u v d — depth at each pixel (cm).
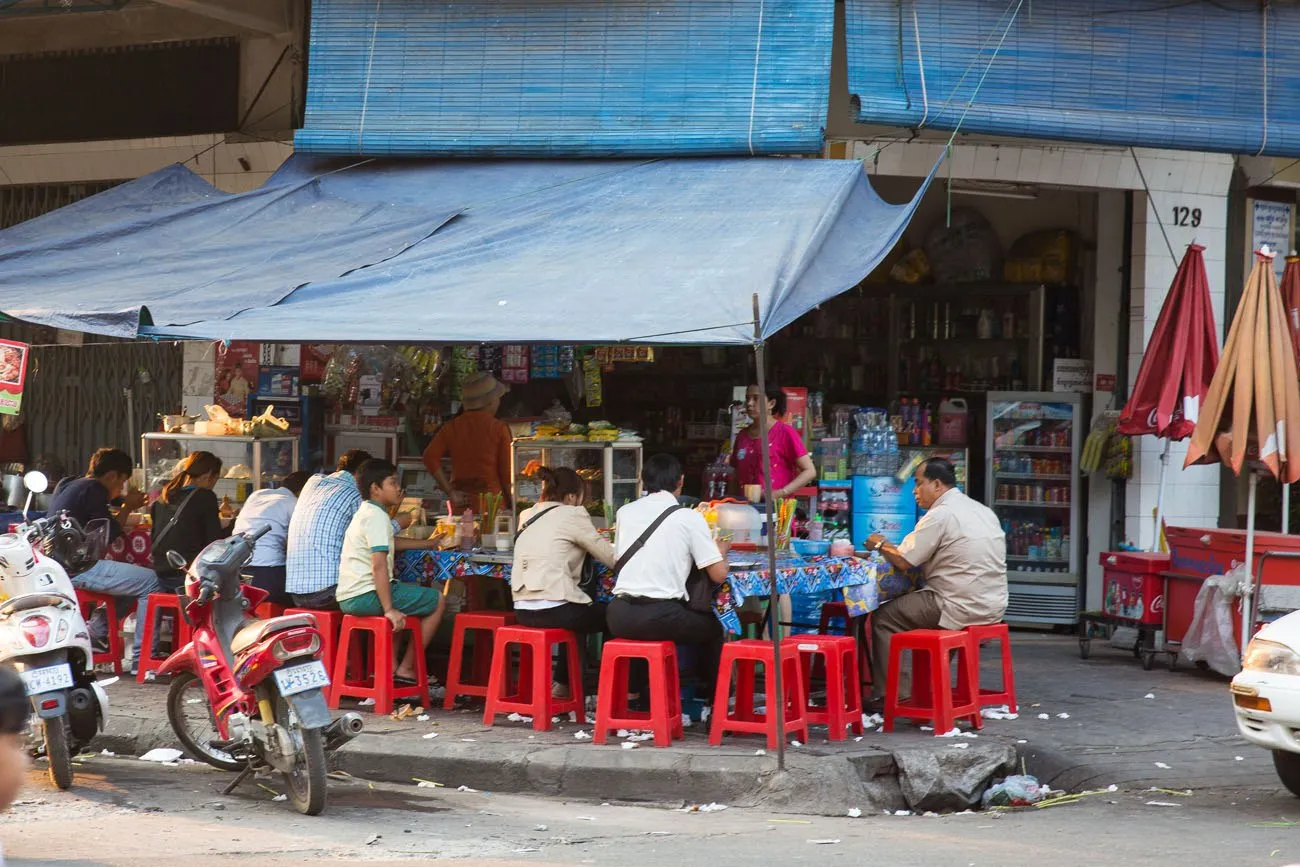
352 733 696
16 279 891
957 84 1014
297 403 1248
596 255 857
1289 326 1113
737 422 1162
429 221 945
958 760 779
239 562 737
